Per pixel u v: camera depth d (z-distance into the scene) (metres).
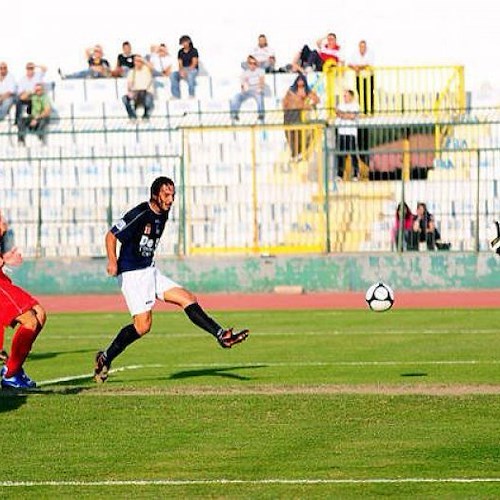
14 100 107.06
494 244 43.94
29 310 40.31
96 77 109.25
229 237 99.56
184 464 29.09
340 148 99.12
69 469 28.73
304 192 99.12
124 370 47.69
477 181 92.00
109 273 41.09
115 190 101.81
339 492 25.91
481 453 29.78
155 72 108.19
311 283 94.00
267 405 36.59
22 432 33.22
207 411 35.81
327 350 54.16
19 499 25.81
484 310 76.12
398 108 103.75
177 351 54.91
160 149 103.06
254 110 104.31
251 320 71.62
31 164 103.62
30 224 102.19
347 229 98.00
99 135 104.50
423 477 27.23
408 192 97.56
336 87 103.75
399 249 94.31
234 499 25.45
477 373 44.69
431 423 33.59
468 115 102.00
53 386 42.09
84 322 73.12
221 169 100.88
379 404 36.50
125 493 26.22
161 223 41.09
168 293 41.22
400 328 64.69
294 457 29.64
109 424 34.16
